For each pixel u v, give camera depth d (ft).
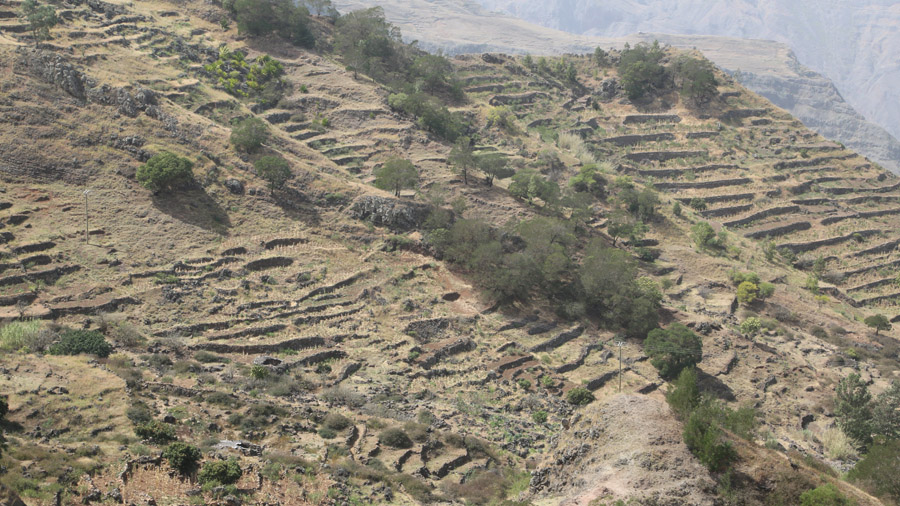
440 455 263.49
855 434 361.92
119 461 193.77
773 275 555.69
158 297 335.88
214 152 447.42
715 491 181.27
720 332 448.24
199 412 239.91
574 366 381.40
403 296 398.01
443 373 346.74
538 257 444.14
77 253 343.46
